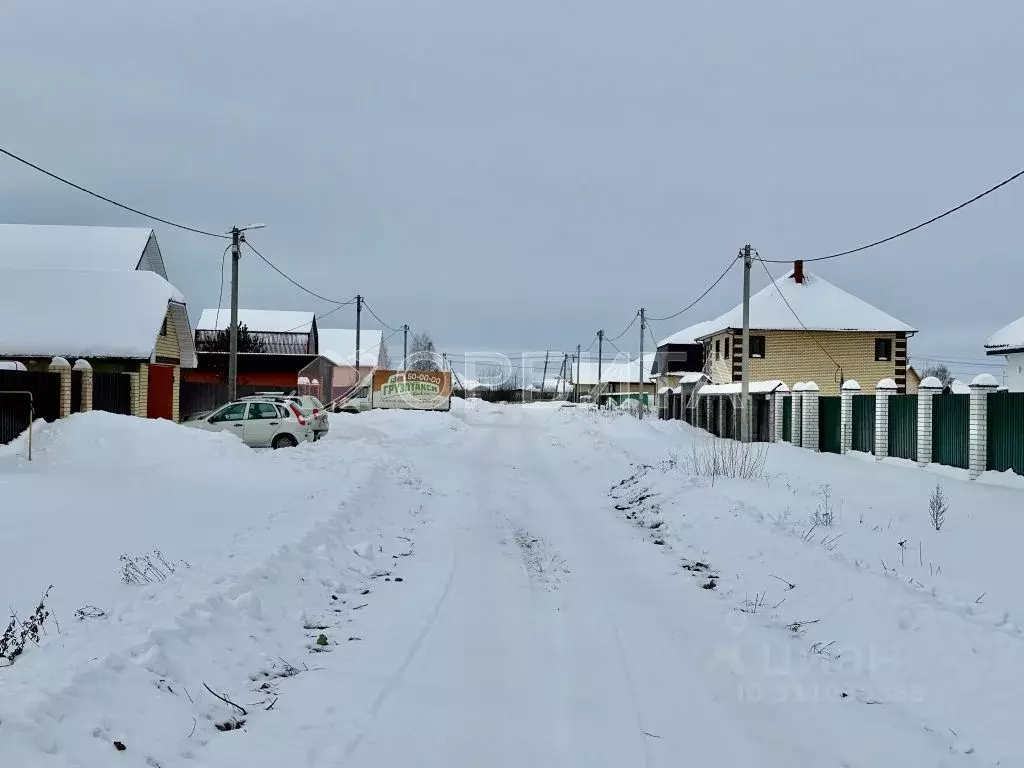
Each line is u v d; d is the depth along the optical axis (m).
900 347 43.75
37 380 16.72
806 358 43.41
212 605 6.09
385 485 14.66
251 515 11.23
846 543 9.77
